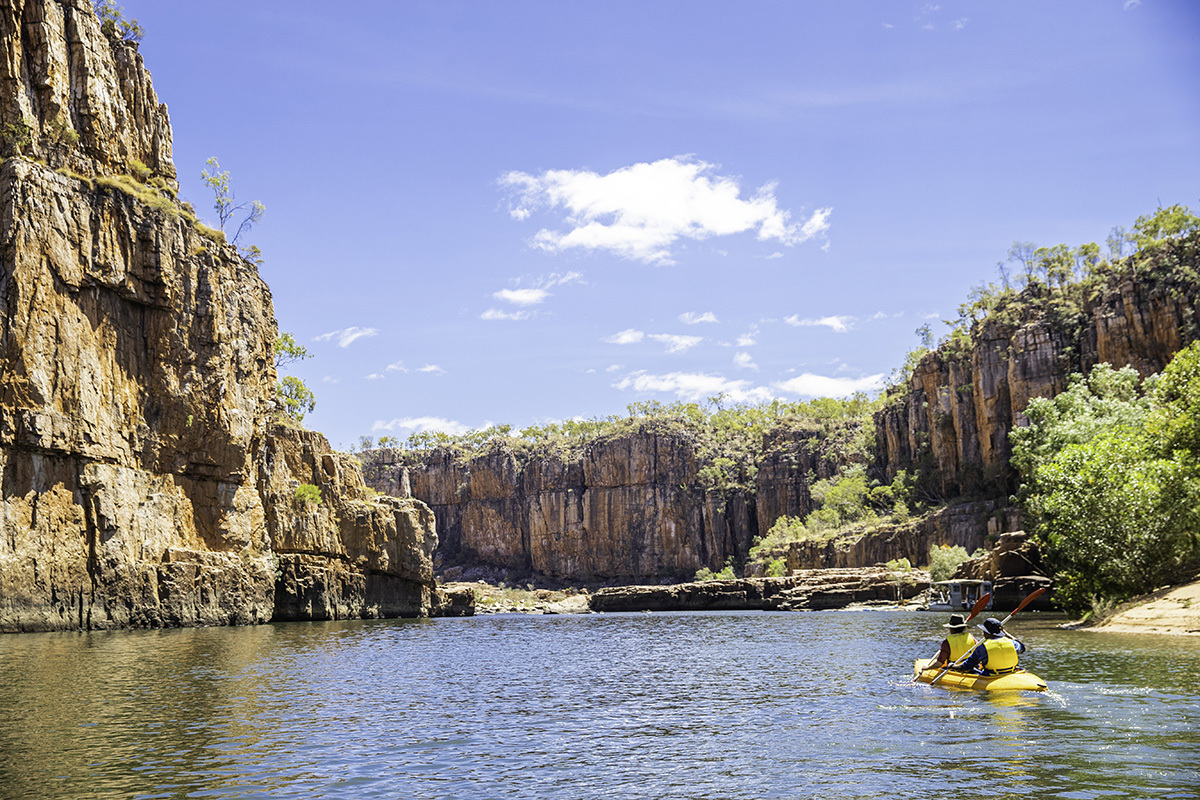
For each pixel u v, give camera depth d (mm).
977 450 171250
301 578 91438
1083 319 151625
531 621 106875
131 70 82312
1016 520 142500
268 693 29422
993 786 15469
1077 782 15516
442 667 40375
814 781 16328
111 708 25594
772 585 142875
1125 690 24812
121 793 16031
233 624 78375
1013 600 83312
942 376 187125
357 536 100875
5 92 71000
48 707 25703
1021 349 154750
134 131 81875
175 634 62062
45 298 65500
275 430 95500
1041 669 29812
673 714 24984
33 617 61719
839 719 22422
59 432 64750
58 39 75062
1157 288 136625
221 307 83000
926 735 19859
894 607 117812
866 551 167125
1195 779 15570
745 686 31156
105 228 71438
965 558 125000
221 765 18266
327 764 18469
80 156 74375
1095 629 48438
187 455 78188
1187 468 50250
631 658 45531
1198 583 47688
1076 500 56344
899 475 193375
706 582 150750
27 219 65000
